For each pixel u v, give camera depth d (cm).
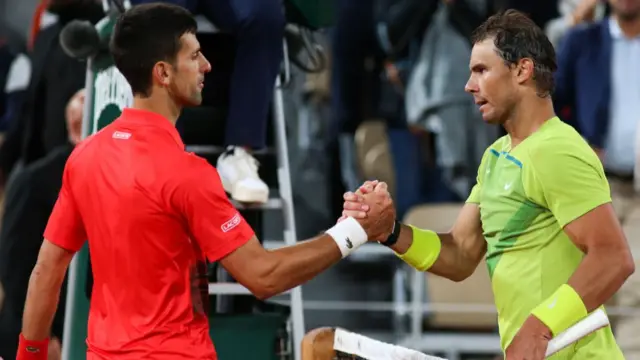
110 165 1320
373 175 2888
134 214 1298
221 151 1814
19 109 2633
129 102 1777
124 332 1312
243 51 1738
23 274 2203
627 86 2525
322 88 3359
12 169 2575
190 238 1327
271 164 1884
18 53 3394
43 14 2325
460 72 2761
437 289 2548
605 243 1275
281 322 1766
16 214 2206
